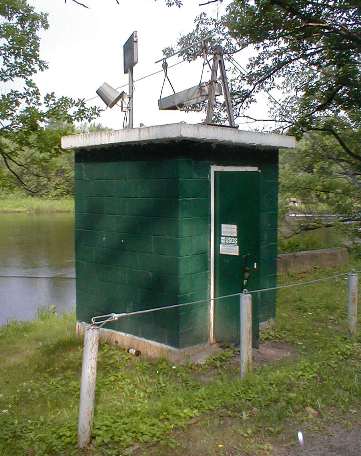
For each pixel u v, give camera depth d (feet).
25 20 35.73
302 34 34.17
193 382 16.57
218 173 19.77
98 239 21.89
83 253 22.75
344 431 12.95
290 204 43.42
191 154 18.76
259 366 17.80
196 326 19.38
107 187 21.27
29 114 33.01
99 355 20.16
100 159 21.48
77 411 14.70
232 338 19.52
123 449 11.93
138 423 12.92
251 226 18.97
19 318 39.91
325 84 38.11
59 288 52.16
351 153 38.86
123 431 12.55
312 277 35.58
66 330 25.36
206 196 19.51
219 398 14.47
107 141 20.10
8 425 13.69
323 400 14.46
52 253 73.72
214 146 19.69
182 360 18.78
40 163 35.58
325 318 24.72
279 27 34.94
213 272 19.95
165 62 22.24
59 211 146.61
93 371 12.26
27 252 74.59
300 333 22.08
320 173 41.88
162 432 12.62
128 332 20.67
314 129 39.45
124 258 20.71
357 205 41.68
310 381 15.79
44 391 17.02
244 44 37.37
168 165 18.79
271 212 22.72
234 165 20.67
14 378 19.10
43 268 62.95
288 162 43.11
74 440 12.29
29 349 23.43
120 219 20.77
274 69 39.04
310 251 40.01
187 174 18.66
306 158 42.39
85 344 12.23
